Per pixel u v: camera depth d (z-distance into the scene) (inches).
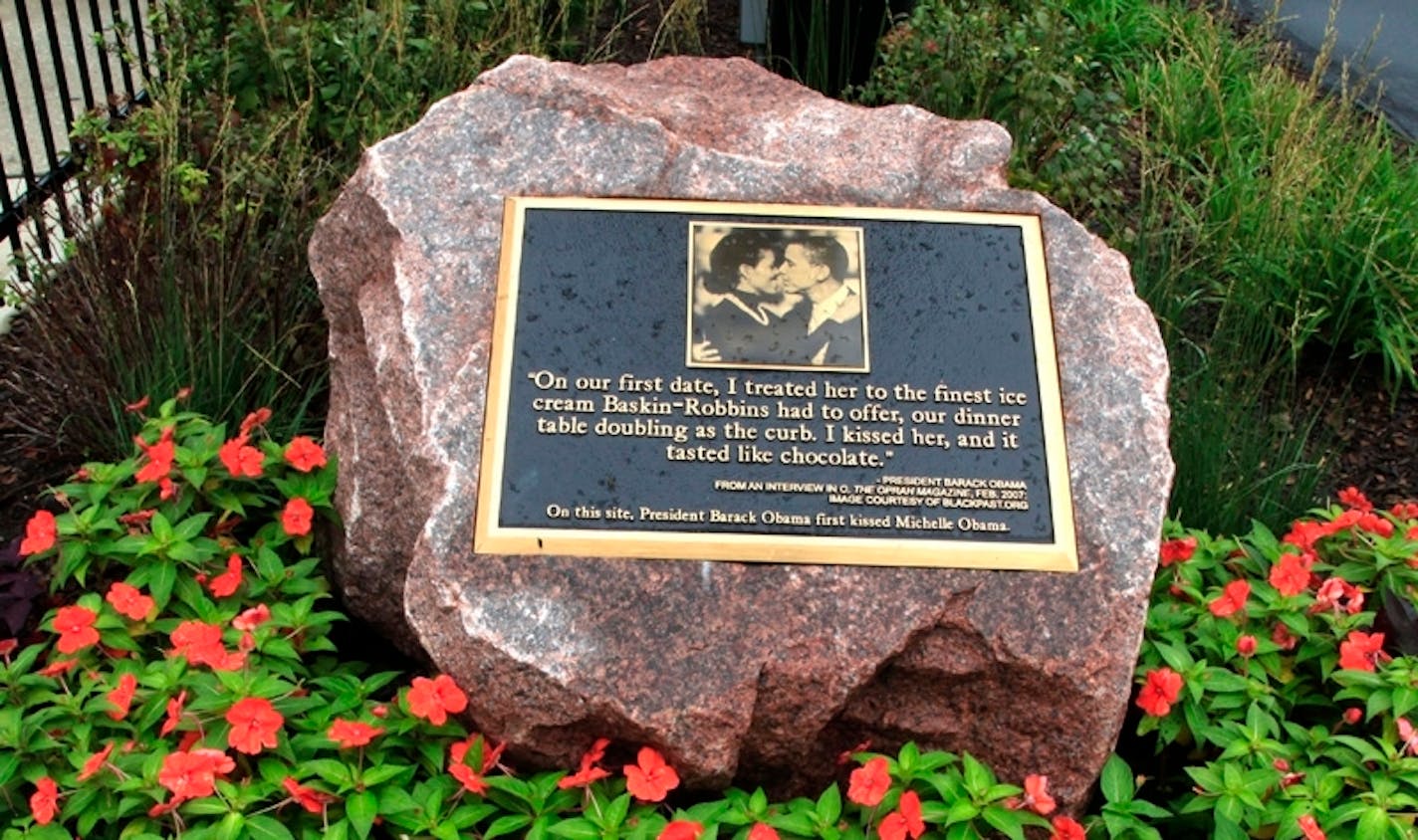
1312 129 109.8
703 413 68.5
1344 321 101.6
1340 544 77.4
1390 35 156.3
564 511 66.6
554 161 73.2
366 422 72.0
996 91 107.4
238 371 87.4
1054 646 65.3
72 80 125.6
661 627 64.8
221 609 69.9
